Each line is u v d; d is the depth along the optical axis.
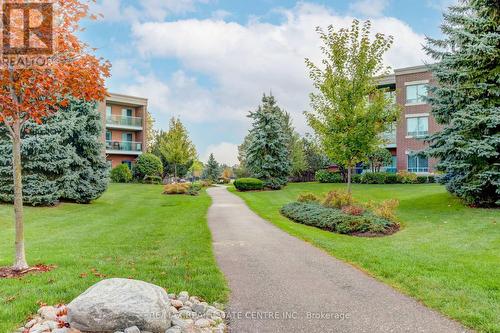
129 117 42.22
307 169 40.16
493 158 14.95
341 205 15.34
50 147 17.48
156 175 39.28
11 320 4.48
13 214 15.20
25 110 6.81
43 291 5.55
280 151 32.34
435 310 5.14
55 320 4.51
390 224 12.29
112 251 8.63
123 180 36.94
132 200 22.47
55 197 17.72
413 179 30.56
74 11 6.65
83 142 19.22
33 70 6.39
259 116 32.97
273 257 8.38
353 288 6.14
